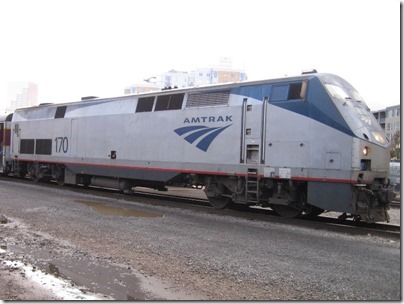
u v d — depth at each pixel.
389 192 10.05
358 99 11.17
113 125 16.05
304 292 5.54
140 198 15.13
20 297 5.32
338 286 5.77
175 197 16.70
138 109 15.14
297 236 8.98
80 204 13.16
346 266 6.72
